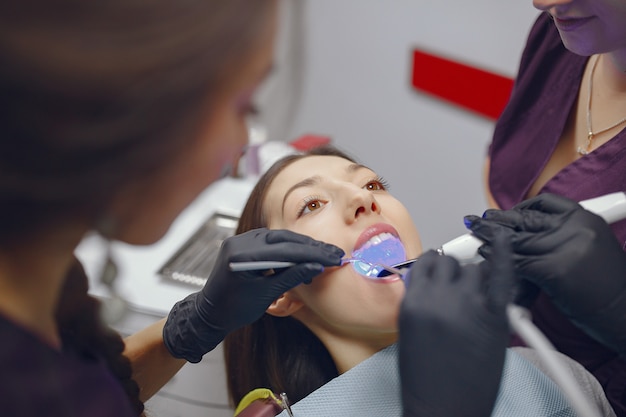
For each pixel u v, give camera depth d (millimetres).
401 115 2250
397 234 999
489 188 1297
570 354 1099
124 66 386
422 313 659
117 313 825
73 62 379
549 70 1178
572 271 762
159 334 1005
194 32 396
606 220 833
